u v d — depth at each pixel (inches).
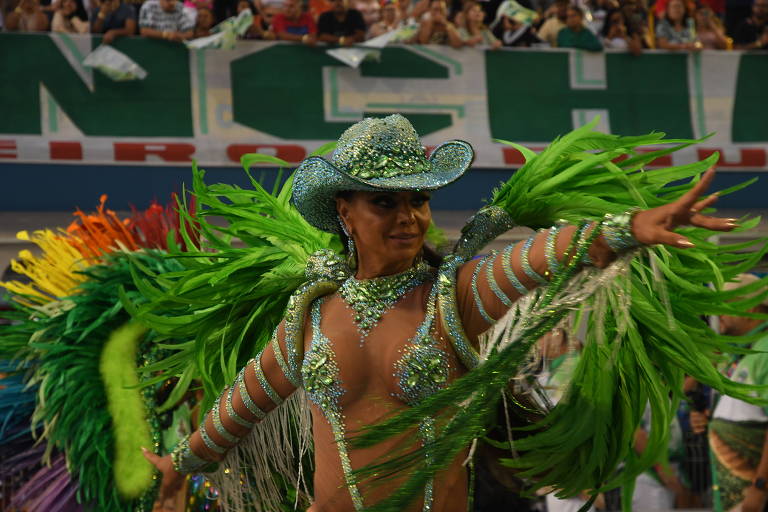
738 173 548.7
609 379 132.9
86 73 505.4
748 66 562.6
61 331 193.5
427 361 118.6
